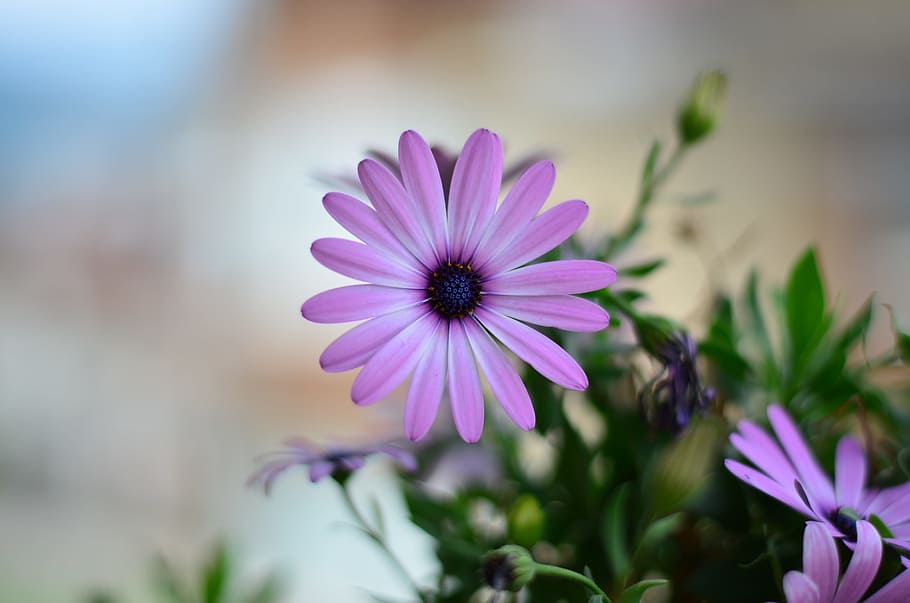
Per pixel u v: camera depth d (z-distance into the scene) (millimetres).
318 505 877
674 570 392
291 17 1149
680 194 996
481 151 352
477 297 354
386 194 347
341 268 346
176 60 1159
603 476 411
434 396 348
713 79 422
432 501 405
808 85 1013
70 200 1133
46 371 1090
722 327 394
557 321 351
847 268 992
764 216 996
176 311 1140
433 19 1116
